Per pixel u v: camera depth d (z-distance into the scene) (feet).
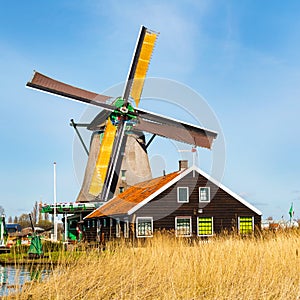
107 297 36.88
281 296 35.68
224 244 54.19
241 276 42.11
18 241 99.30
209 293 38.73
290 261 47.47
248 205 108.68
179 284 41.19
